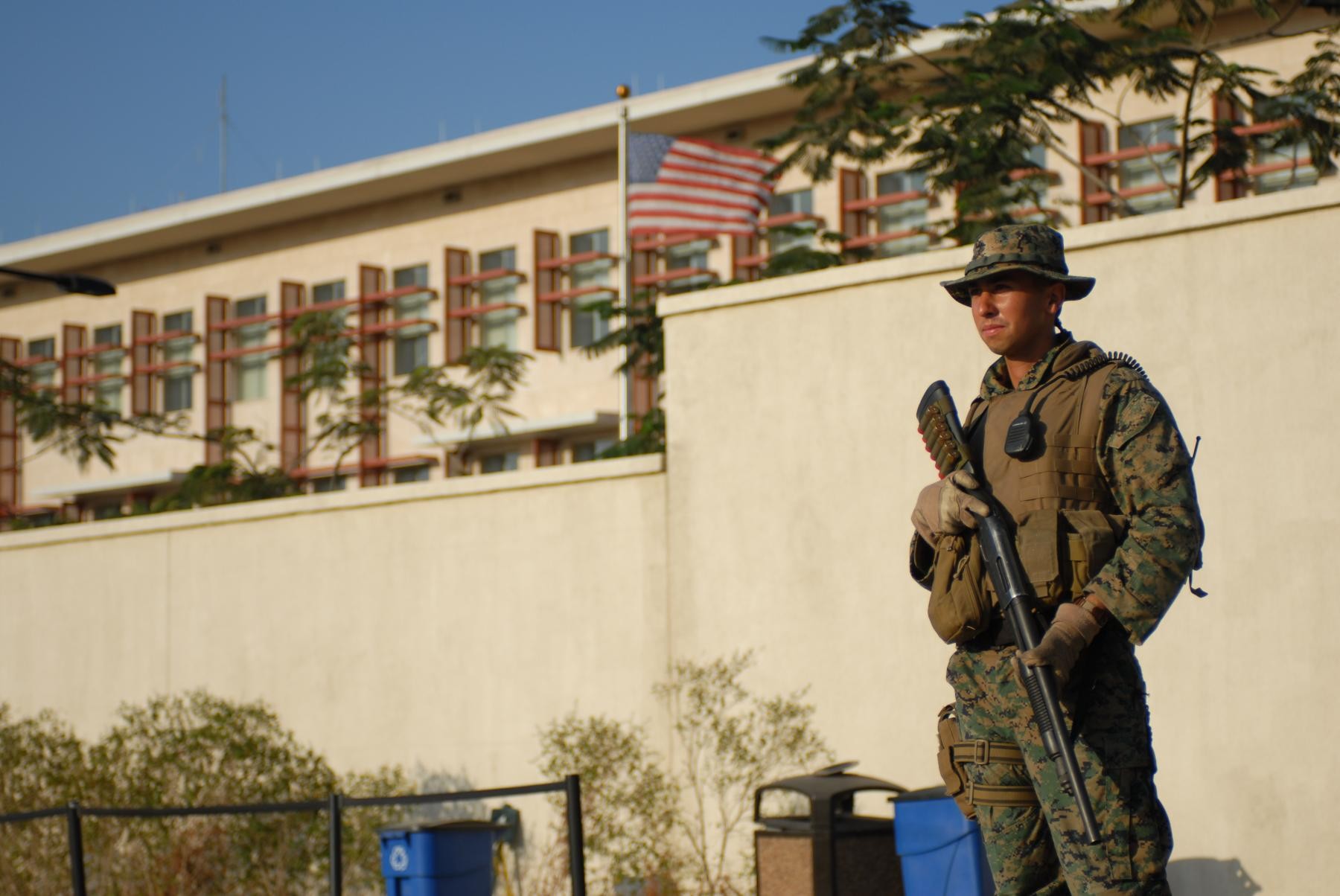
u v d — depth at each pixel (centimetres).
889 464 1290
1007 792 405
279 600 1659
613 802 1326
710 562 1377
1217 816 1107
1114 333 1178
